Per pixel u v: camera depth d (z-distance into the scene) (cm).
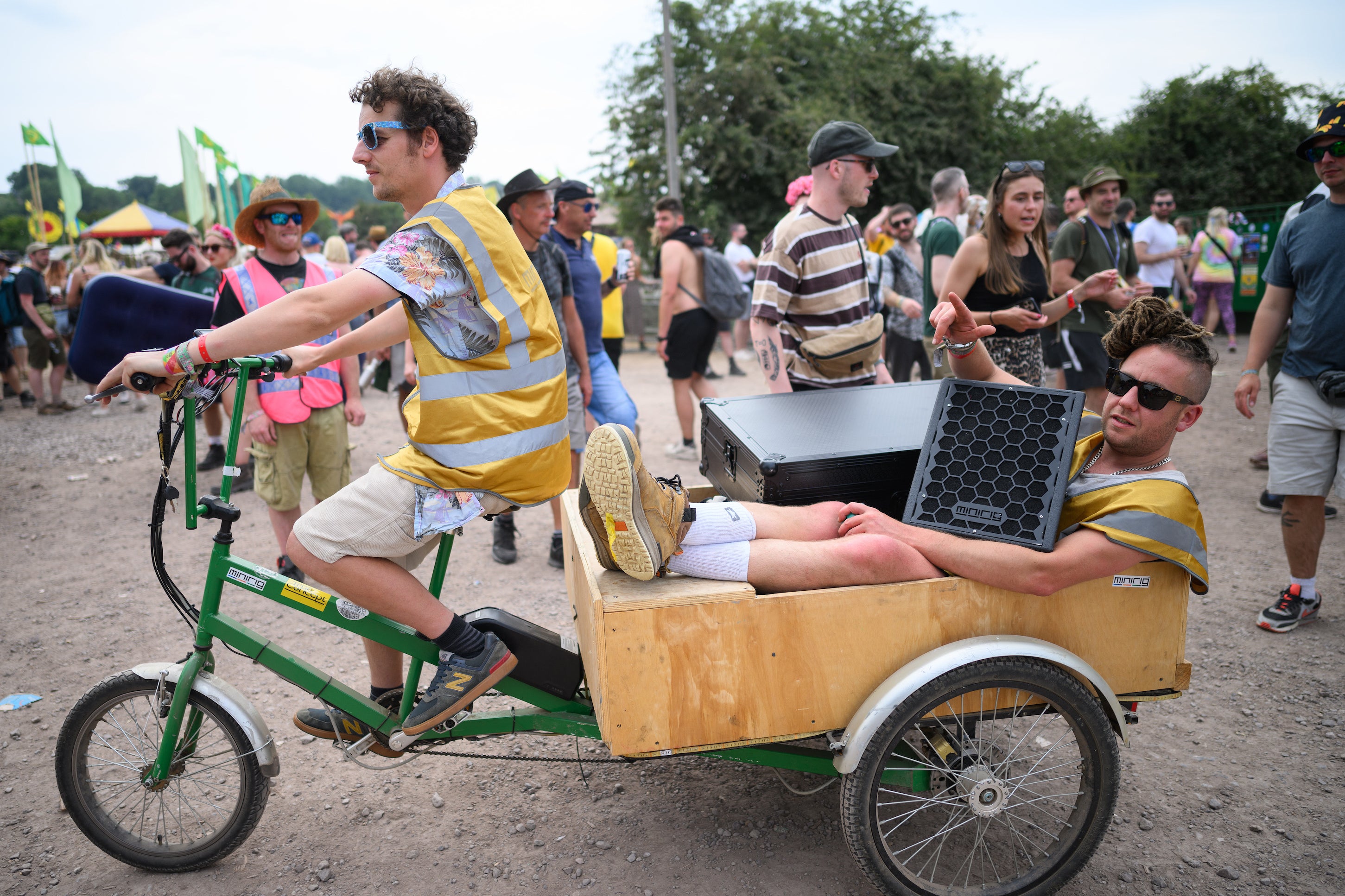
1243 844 249
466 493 212
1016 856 248
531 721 242
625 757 204
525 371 211
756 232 1914
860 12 2141
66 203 2395
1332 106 334
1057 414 223
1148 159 2617
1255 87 2586
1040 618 217
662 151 1859
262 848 258
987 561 208
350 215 5422
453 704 225
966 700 217
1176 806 266
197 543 534
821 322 344
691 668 203
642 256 1947
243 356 201
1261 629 375
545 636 243
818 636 207
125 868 251
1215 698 326
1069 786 282
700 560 215
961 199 532
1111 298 485
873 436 261
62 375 1014
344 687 242
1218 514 514
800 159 1844
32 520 587
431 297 194
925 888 221
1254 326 372
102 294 234
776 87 1872
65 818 275
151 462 748
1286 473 361
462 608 422
